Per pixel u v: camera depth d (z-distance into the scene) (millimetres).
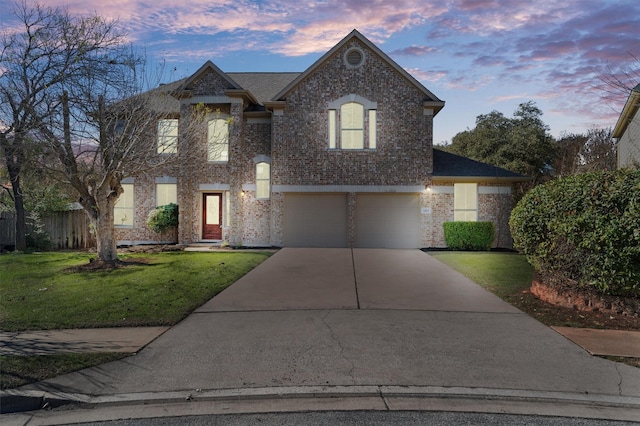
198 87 19609
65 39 12688
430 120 19359
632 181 7789
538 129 31078
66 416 4609
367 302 9203
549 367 5680
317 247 19500
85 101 12672
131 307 8562
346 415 4566
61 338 6812
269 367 5660
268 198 20156
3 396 4828
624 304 8000
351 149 19438
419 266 14164
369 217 19625
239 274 12414
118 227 20797
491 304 9000
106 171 13000
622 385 5164
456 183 19781
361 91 19375
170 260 14766
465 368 5633
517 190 24016
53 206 19266
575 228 8109
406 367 5656
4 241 19000
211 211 20562
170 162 15055
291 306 8859
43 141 12188
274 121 19469
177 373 5480
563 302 8695
